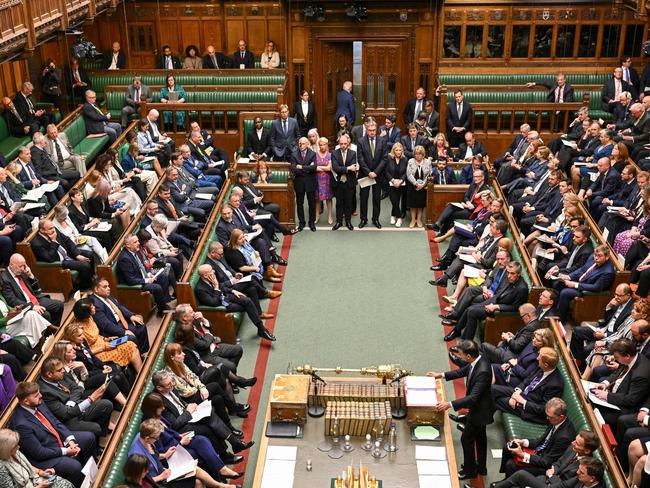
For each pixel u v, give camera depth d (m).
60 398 7.75
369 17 18.42
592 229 10.98
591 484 6.40
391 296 11.71
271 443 7.52
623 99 16.02
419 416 7.70
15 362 8.83
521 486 7.04
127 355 9.03
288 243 13.59
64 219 11.21
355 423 7.49
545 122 17.38
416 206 14.01
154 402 7.40
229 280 10.77
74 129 15.76
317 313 11.27
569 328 10.34
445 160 14.17
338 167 13.73
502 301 9.88
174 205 13.09
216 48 20.59
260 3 20.08
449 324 10.87
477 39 19.09
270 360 10.10
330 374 9.63
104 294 9.41
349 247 13.41
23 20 12.53
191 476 7.19
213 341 9.51
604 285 10.02
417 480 7.00
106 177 13.30
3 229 10.98
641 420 7.36
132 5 20.23
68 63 17.89
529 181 13.50
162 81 18.75
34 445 7.10
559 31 19.08
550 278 10.54
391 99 19.22
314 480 7.01
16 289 9.66
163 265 11.20
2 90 16.69
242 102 17.73
